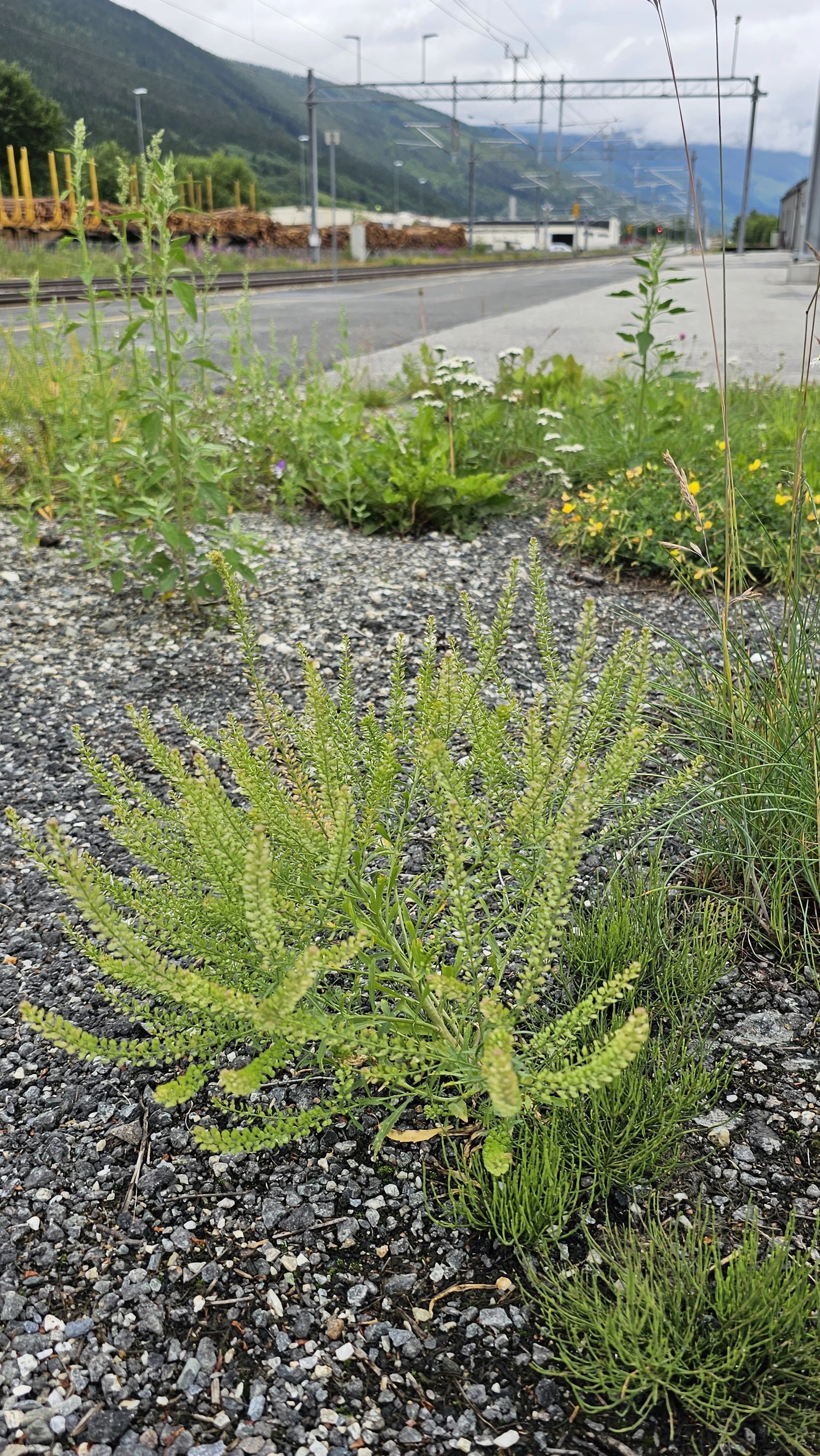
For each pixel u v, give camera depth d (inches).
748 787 95.3
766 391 286.4
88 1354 57.5
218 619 161.8
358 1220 66.1
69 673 144.4
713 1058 77.1
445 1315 60.0
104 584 175.9
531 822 67.4
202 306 225.1
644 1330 57.0
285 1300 61.0
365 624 158.9
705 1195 66.5
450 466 217.2
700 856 94.6
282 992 52.7
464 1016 69.2
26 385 227.8
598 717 77.6
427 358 328.2
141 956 58.4
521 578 179.2
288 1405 55.1
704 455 205.6
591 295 864.3
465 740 118.2
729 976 85.7
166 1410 54.7
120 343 158.9
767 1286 57.0
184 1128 73.4
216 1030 70.8
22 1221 66.0
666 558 174.4
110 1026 82.5
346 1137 72.6
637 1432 53.9
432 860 92.9
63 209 864.3
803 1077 75.2
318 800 74.0
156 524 164.6
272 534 201.5
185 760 122.0
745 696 101.5
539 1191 63.6
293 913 63.7
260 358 250.8
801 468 97.7
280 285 1057.5
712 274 1067.3
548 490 232.4
